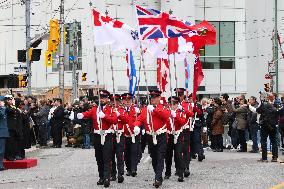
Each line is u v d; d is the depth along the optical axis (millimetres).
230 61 50969
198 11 50469
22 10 52812
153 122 13969
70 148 27484
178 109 14891
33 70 49875
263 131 19281
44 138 28250
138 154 16672
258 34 50312
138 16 16062
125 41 15828
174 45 16922
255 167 17781
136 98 19344
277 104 20656
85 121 26969
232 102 26938
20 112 19469
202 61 50531
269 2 50125
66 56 45594
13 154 19000
